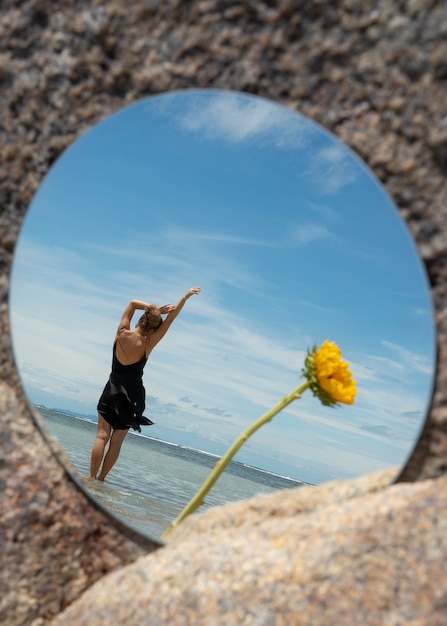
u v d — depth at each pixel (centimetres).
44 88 529
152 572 480
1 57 533
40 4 528
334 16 492
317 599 419
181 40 510
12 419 530
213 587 447
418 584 411
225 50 504
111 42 519
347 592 418
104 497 662
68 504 524
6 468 520
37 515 517
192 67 509
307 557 443
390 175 488
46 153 531
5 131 534
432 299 488
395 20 484
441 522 432
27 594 509
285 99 499
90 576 519
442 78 478
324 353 617
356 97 491
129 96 520
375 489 518
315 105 495
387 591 412
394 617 403
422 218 486
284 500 541
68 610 495
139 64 516
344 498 524
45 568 513
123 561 524
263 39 500
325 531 460
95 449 761
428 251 486
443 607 400
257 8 500
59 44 526
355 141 491
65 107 528
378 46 487
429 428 490
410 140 485
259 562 454
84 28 523
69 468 550
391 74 486
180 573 468
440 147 479
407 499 454
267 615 422
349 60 491
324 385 621
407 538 431
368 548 432
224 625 424
